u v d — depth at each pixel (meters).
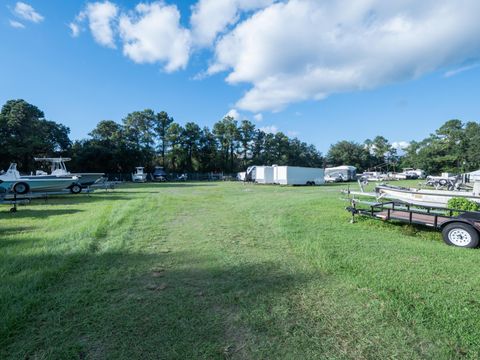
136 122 52.34
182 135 56.06
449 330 2.44
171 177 51.09
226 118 61.22
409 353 2.17
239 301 2.99
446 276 3.61
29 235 5.62
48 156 40.09
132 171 48.75
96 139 47.72
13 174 13.30
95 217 7.71
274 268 3.98
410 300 2.96
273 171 28.58
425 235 6.12
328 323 2.58
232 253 4.68
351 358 2.12
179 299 3.03
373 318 2.65
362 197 13.73
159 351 2.19
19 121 34.91
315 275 3.71
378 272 3.75
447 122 56.75
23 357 2.10
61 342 2.29
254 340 2.33
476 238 4.96
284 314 2.73
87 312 2.74
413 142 72.88
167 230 6.40
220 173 57.84
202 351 2.19
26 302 2.84
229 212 9.09
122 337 2.36
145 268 3.96
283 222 7.23
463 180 22.72
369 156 78.75
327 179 38.09
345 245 5.09
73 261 4.15
